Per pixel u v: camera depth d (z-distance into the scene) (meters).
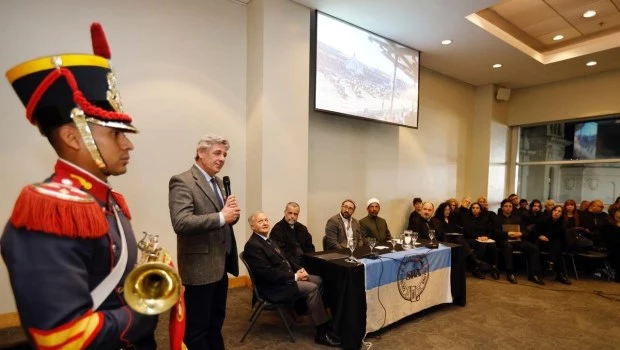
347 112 3.76
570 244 3.89
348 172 4.30
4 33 2.21
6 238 0.56
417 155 5.22
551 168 6.02
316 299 2.24
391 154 4.81
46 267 0.53
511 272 3.84
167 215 2.89
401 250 2.74
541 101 5.95
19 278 0.53
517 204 5.25
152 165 2.81
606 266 4.04
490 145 6.03
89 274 0.63
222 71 3.22
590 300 3.19
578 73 5.33
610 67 5.03
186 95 3.00
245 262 2.26
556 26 4.19
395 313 2.43
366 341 2.29
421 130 5.27
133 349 0.75
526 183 6.37
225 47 3.24
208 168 1.62
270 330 2.40
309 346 2.19
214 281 1.54
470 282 3.79
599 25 4.15
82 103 0.64
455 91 5.80
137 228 2.74
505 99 6.06
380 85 4.09
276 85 3.21
